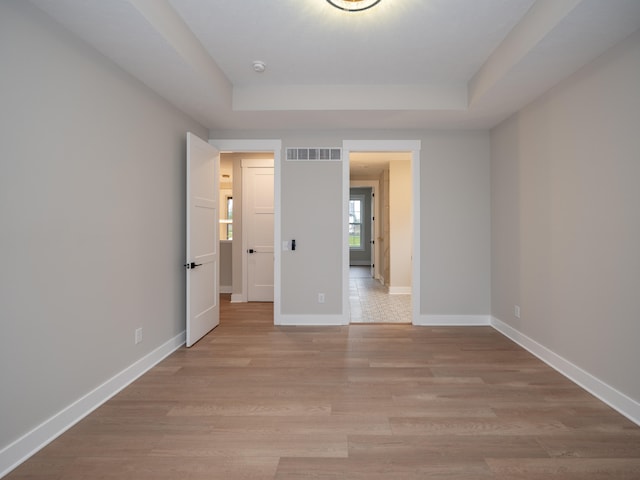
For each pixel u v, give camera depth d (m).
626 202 2.21
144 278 2.93
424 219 4.29
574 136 2.70
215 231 4.18
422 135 4.28
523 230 3.49
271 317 4.74
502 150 3.94
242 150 4.34
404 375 2.84
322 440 1.96
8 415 1.73
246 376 2.83
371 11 2.37
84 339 2.23
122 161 2.62
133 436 2.00
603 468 1.73
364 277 9.32
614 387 2.31
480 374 2.86
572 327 2.75
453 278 4.30
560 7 2.01
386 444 1.92
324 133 4.30
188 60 2.55
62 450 1.87
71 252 2.12
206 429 2.07
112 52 2.38
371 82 3.56
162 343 3.23
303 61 3.11
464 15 2.41
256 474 1.69
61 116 2.04
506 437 1.98
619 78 2.25
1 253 1.68
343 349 3.47
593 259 2.50
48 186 1.95
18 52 1.76
